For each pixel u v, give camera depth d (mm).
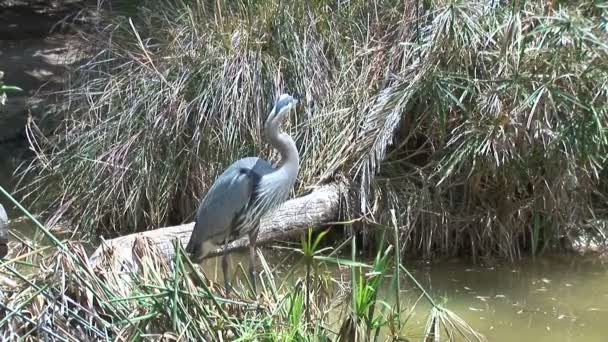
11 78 14922
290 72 9492
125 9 10773
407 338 6391
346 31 9953
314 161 9172
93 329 5438
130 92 9594
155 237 7738
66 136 9789
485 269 8617
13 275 5820
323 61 9633
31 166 10055
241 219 6879
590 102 8570
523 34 9055
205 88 9266
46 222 9500
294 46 9531
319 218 8797
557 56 8609
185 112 9188
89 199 9422
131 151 9344
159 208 9219
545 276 8438
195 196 9250
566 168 8703
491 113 8555
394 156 9320
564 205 8914
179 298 5562
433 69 8820
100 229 9438
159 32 10180
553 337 7031
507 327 7227
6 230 6555
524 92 8594
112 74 10062
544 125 8609
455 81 8875
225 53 9414
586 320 7383
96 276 5672
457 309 7633
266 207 6926
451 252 8945
